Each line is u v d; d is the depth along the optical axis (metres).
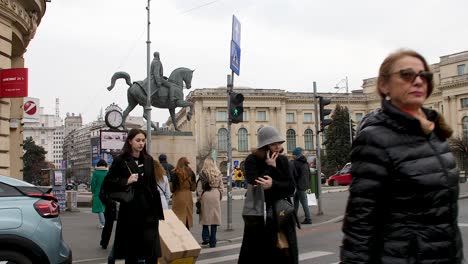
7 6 14.48
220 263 8.44
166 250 6.64
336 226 13.05
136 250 6.09
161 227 6.96
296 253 5.01
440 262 2.44
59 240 6.02
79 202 22.36
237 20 12.62
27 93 14.33
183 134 24.52
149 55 23.39
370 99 92.56
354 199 2.57
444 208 2.48
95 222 15.24
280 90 89.38
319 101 15.92
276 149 5.11
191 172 10.31
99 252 9.79
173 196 10.27
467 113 74.19
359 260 2.50
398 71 2.62
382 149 2.53
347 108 78.88
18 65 18.41
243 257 5.02
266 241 4.93
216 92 85.12
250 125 87.31
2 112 14.70
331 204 19.62
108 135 17.03
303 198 13.48
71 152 161.88
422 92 2.63
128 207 6.14
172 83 24.44
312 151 90.94
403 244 2.46
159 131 24.16
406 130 2.52
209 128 84.44
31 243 5.67
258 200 4.95
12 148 18.45
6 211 5.66
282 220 4.95
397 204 2.50
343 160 75.81
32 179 85.50
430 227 2.46
